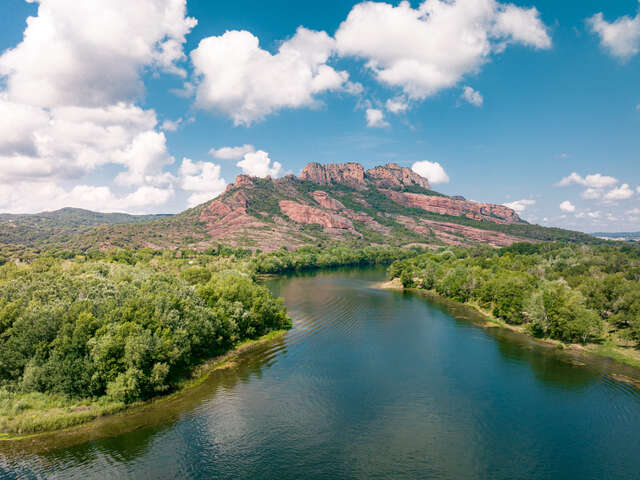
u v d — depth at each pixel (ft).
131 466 138.51
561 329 285.23
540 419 176.55
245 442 155.63
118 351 185.57
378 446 154.51
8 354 182.09
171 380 205.26
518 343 290.56
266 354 262.26
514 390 206.69
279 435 161.38
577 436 162.61
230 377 222.28
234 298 305.73
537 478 135.95
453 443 157.17
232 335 270.26
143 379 183.93
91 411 170.09
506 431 166.61
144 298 222.07
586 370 234.99
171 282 305.53
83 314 194.08
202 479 132.57
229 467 139.44
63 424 161.89
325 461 143.74
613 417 178.19
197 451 148.97
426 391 205.16
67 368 176.76
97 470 135.64
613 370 234.99
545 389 207.72
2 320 201.87
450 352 268.82
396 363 246.47
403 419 175.94
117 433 160.15
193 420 172.45
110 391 176.35
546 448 154.10
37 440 152.66
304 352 266.77
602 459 146.92
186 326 224.12
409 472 138.10
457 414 181.06
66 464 138.51
